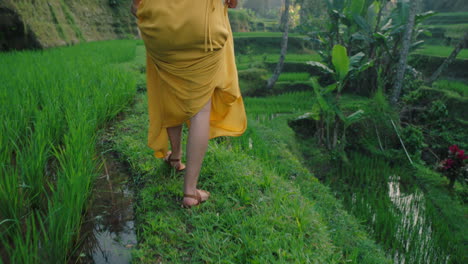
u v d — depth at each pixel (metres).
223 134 2.22
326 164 6.64
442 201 5.32
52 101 3.08
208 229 1.70
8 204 1.56
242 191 2.00
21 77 4.31
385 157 6.99
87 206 1.84
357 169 6.38
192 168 1.80
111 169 2.38
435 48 16.48
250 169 2.41
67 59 7.64
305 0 22.91
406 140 7.14
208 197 1.97
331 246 1.79
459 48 9.41
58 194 1.56
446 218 4.91
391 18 9.03
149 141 2.04
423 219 4.88
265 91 11.53
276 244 1.54
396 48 9.20
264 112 8.87
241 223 1.75
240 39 19.88
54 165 2.29
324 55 11.08
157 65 1.73
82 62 6.57
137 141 2.77
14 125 2.46
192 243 1.61
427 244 4.20
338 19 10.02
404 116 8.49
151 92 1.94
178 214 1.83
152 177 2.21
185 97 1.71
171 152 2.23
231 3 1.83
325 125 7.71
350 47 9.88
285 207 1.91
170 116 1.85
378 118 7.56
